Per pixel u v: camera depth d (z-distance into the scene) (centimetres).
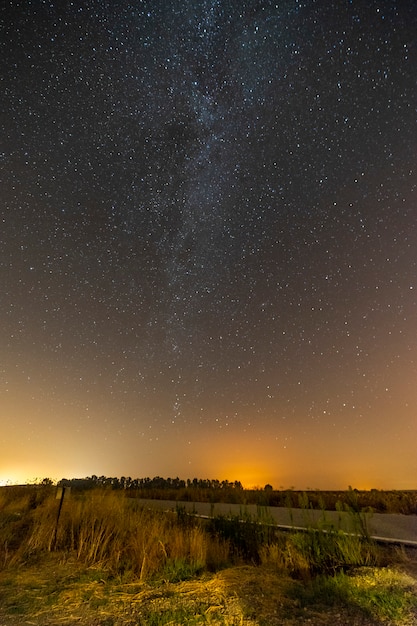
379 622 389
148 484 2339
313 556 611
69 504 1054
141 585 527
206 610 433
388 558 592
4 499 1361
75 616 429
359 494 1295
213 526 822
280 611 427
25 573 589
